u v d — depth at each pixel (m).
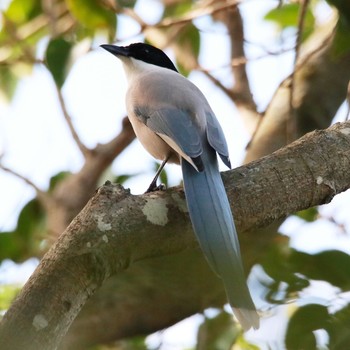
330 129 7.88
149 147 10.15
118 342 9.66
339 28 9.76
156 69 11.48
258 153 11.66
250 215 7.41
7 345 6.00
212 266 7.09
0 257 11.88
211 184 7.50
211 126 9.41
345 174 7.66
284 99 11.96
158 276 8.69
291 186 7.43
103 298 8.70
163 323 8.78
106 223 6.68
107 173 13.31
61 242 6.54
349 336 7.88
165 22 13.45
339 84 12.02
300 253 8.52
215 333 8.73
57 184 13.16
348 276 8.35
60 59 11.48
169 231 7.09
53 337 6.16
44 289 6.28
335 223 10.88
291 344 8.03
